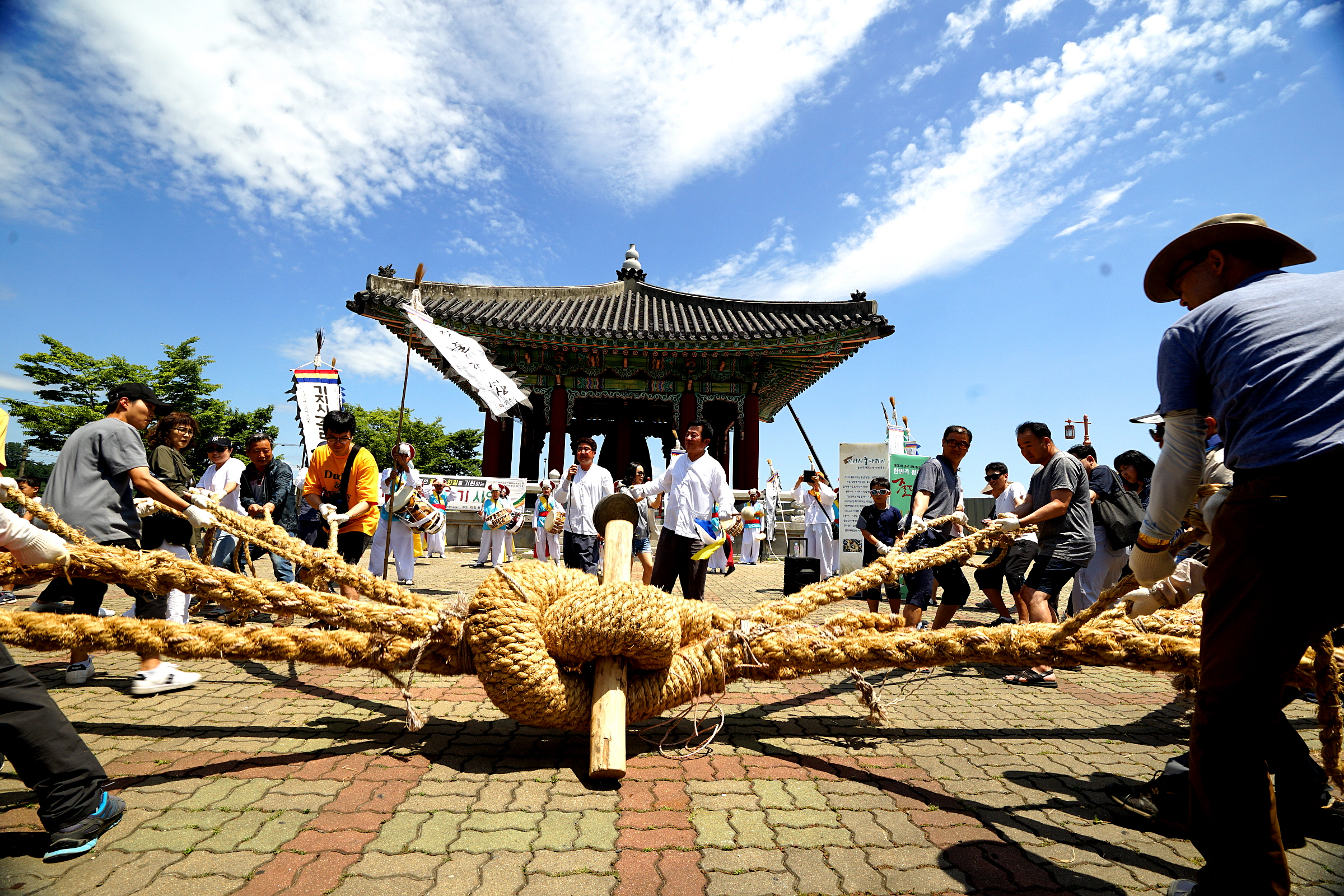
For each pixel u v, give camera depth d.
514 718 2.89
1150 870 2.19
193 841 2.19
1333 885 2.14
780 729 3.57
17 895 1.87
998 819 2.53
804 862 2.18
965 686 4.65
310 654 2.93
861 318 16.31
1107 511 5.83
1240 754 1.76
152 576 2.85
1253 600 1.74
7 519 2.32
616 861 2.14
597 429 23.02
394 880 1.99
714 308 19.69
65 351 26.73
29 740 2.02
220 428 28.30
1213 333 1.96
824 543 12.73
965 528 4.03
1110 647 2.95
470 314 15.74
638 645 2.78
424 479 14.20
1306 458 1.68
